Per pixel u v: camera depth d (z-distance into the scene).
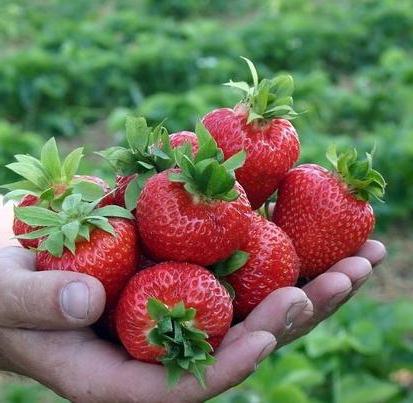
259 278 0.36
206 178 0.33
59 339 0.36
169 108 1.46
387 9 2.24
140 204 0.34
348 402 0.76
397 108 1.65
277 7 2.54
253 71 0.39
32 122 1.68
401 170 1.28
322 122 1.63
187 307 0.33
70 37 2.11
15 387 0.80
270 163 0.38
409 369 0.83
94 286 0.33
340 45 2.13
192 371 0.33
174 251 0.34
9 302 0.34
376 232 1.22
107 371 0.35
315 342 0.81
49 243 0.34
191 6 2.70
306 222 0.39
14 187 0.37
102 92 1.81
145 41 2.04
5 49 2.36
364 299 0.92
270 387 0.75
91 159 1.47
